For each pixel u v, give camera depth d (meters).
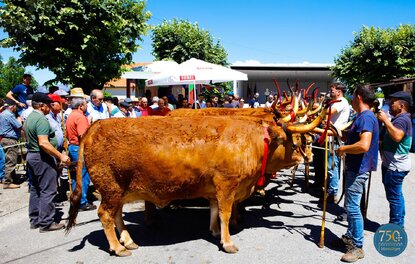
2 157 8.41
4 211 6.26
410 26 19.62
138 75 12.86
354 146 4.05
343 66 20.86
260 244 4.79
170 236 5.12
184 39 21.50
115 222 4.69
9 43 8.94
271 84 26.28
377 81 19.98
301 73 24.33
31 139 5.06
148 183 4.39
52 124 6.73
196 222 5.69
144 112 10.20
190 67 9.48
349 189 4.27
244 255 4.46
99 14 9.38
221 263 4.24
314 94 5.72
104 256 4.46
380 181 8.20
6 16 8.55
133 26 10.24
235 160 4.45
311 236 5.05
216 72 9.66
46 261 4.32
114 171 4.31
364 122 4.04
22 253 4.55
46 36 8.98
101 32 9.66
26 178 8.81
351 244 4.29
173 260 4.34
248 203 6.68
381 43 19.17
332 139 5.75
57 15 9.04
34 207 5.41
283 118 5.12
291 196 7.12
